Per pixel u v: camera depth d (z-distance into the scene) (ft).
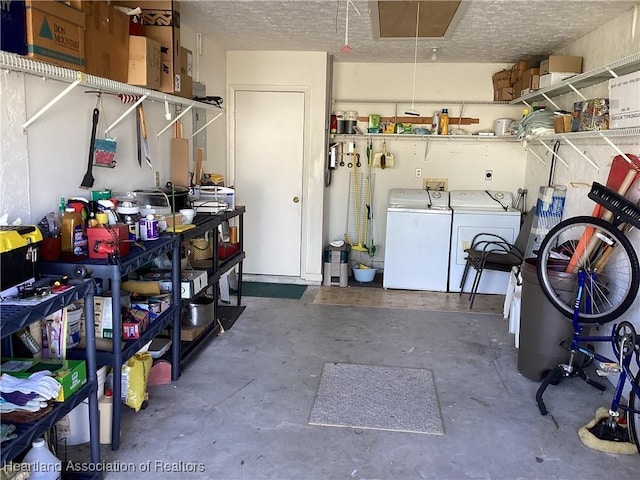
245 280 17.78
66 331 6.89
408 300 15.79
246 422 8.43
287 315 14.02
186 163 12.37
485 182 18.33
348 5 10.96
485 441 8.04
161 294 9.62
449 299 15.98
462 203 16.92
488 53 15.80
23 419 5.61
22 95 7.09
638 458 7.66
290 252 17.51
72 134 8.34
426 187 18.53
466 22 12.17
